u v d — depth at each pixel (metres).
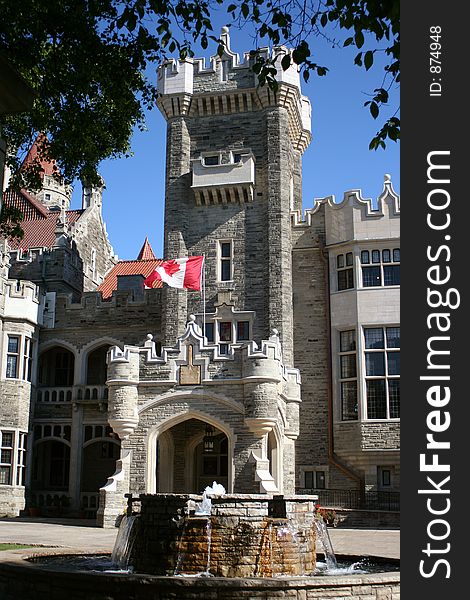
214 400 27.30
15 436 34.84
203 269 35.66
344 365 34.38
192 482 32.81
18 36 15.13
